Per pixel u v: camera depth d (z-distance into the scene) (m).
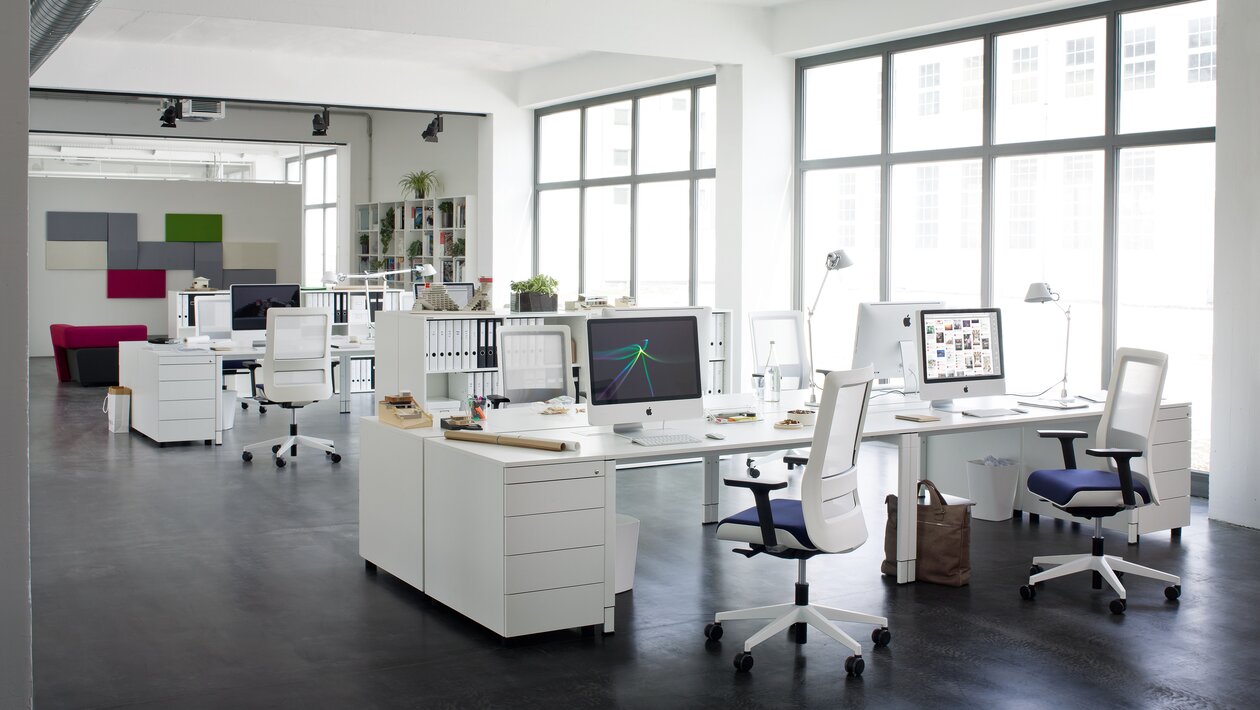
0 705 2.30
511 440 4.37
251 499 6.65
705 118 10.76
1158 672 3.92
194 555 5.37
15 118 2.29
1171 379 7.27
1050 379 7.98
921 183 8.84
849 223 9.47
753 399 6.16
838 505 4.08
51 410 10.43
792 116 9.84
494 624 4.12
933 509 5.01
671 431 4.92
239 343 9.31
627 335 4.72
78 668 3.84
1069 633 4.34
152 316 17.12
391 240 16.58
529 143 13.05
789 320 7.91
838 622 4.45
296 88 11.55
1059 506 4.88
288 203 18.06
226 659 3.95
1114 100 7.40
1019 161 8.10
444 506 4.45
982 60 8.29
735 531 4.12
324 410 10.59
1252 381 6.22
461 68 12.49
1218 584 5.09
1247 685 3.80
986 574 5.20
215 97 11.18
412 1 8.16
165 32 10.27
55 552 5.39
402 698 3.61
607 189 12.13
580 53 11.58
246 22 9.91
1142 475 4.91
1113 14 7.38
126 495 6.71
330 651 4.05
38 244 16.27
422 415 4.92
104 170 21.03
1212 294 6.84
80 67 10.53
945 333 5.71
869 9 8.79
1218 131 6.31
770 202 9.76
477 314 7.75
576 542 4.17
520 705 3.56
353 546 5.60
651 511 6.47
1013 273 8.19
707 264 10.87
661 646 4.15
